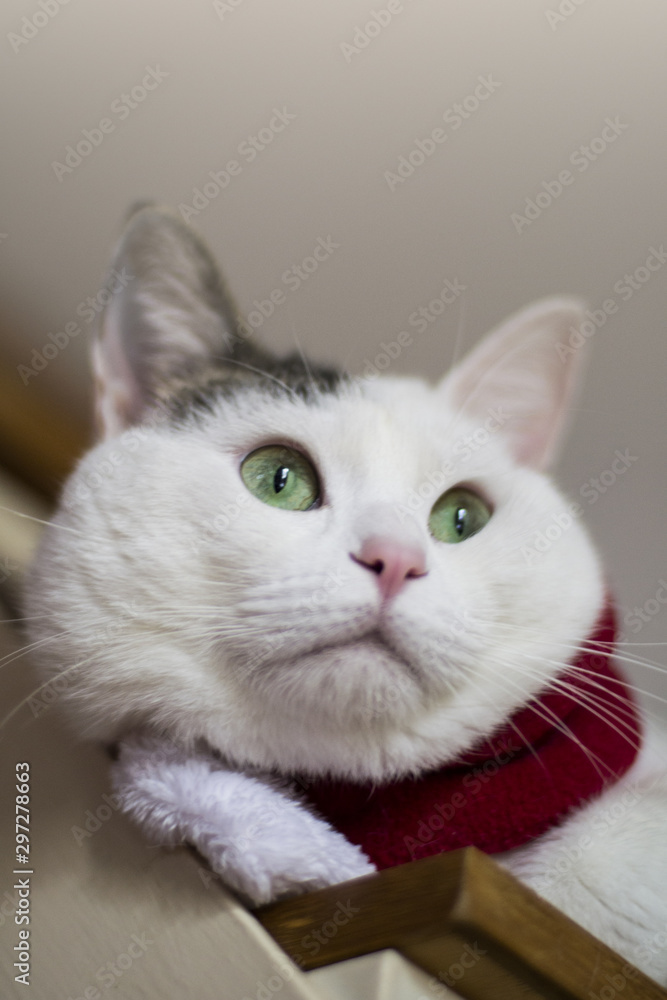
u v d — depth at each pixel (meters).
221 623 0.33
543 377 0.40
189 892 0.29
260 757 0.33
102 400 0.36
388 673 0.33
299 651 0.33
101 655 0.33
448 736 0.34
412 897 0.27
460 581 0.35
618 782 0.34
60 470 0.38
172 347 0.38
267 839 0.29
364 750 0.34
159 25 0.40
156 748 0.32
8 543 0.35
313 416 0.36
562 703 0.35
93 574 0.34
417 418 0.37
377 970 0.27
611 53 0.39
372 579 0.33
